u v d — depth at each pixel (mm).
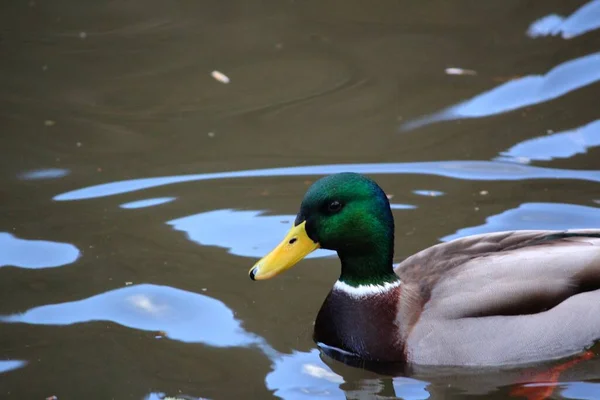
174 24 16188
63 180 12320
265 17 16234
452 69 14562
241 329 9758
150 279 10469
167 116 13828
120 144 13148
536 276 9289
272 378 9031
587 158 12352
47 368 9125
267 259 9391
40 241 11070
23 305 10039
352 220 9297
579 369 9109
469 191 11812
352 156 12688
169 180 12281
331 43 15391
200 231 11273
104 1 16969
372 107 13773
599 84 13961
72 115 13898
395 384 8992
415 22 15859
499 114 13469
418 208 11516
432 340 9141
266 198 11844
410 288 9453
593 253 9508
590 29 15281
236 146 13039
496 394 8773
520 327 9141
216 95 14266
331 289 9867
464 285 9281
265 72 14742
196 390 8797
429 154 12648
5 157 12844
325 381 9023
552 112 13422
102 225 11383
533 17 15734
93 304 10078
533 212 11305
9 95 14414
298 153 12820
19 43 15750
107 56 15344
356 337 9453
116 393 8742
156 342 9539
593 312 9312
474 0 16328
